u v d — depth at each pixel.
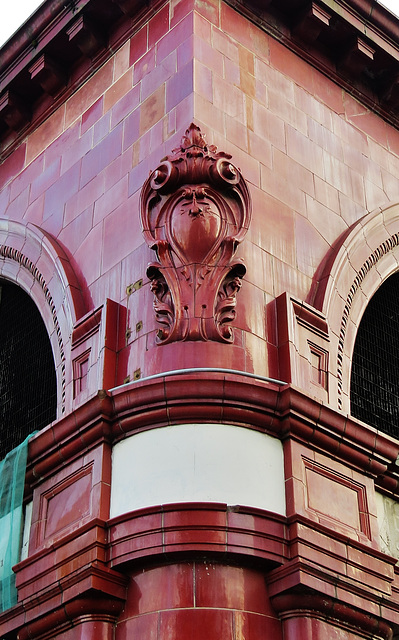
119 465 10.52
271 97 13.37
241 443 10.30
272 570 9.90
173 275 11.05
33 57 14.80
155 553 9.68
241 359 10.77
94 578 9.90
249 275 11.45
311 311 11.70
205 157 11.45
